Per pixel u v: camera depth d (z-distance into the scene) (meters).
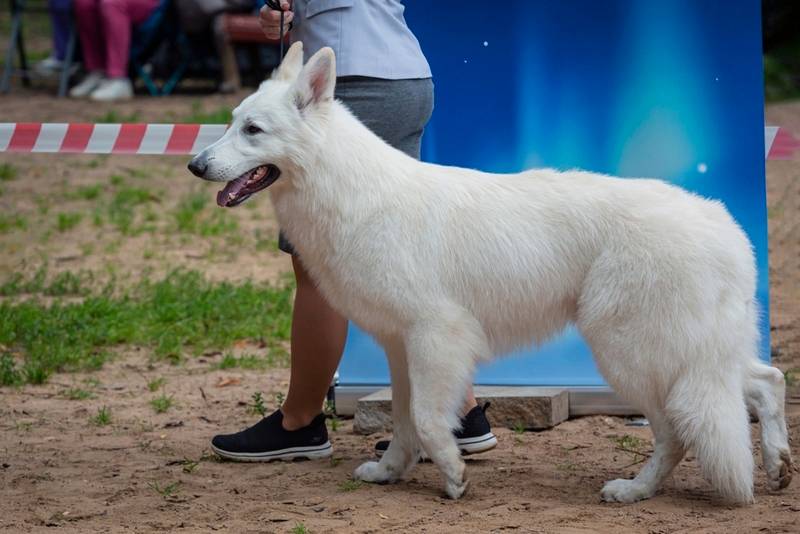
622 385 6.11
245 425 8.30
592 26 8.24
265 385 9.46
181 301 11.88
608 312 6.06
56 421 8.36
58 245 14.95
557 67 8.32
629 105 8.27
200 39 25.28
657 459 6.22
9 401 8.91
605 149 8.34
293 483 6.81
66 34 26.03
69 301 12.17
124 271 13.67
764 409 6.41
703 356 5.96
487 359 6.46
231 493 6.58
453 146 8.51
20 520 6.06
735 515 5.93
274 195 6.51
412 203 6.28
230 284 12.55
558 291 6.27
